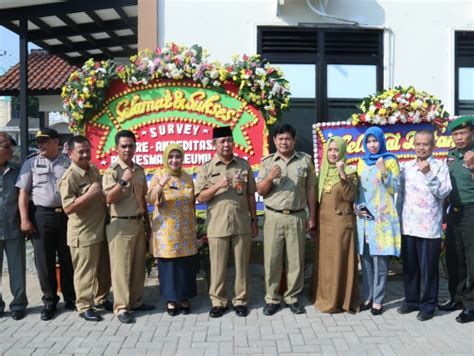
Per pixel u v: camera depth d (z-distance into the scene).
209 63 5.33
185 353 3.69
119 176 4.38
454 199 4.43
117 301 4.40
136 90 5.34
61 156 4.66
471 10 6.99
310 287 4.94
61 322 4.38
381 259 4.49
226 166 4.49
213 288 4.50
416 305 4.55
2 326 4.30
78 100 5.11
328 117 7.01
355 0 6.92
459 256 4.52
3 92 13.00
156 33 6.61
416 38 6.95
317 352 3.70
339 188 4.46
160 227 4.41
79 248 4.36
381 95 5.62
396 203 4.50
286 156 4.55
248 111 5.33
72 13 7.69
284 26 6.82
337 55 6.95
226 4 6.71
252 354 3.67
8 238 4.48
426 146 4.30
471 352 3.69
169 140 5.38
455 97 7.06
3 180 4.49
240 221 4.46
